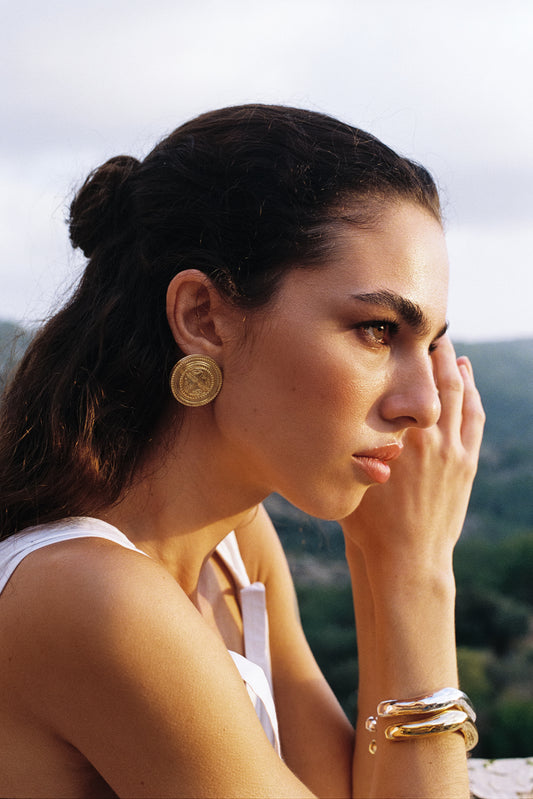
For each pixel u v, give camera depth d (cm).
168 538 125
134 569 105
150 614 101
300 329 112
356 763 157
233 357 116
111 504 121
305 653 170
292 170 113
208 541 129
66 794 108
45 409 123
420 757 127
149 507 124
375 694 155
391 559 140
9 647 104
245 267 113
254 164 115
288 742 162
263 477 123
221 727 100
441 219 123
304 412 113
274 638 167
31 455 122
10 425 126
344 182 113
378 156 117
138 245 122
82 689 100
